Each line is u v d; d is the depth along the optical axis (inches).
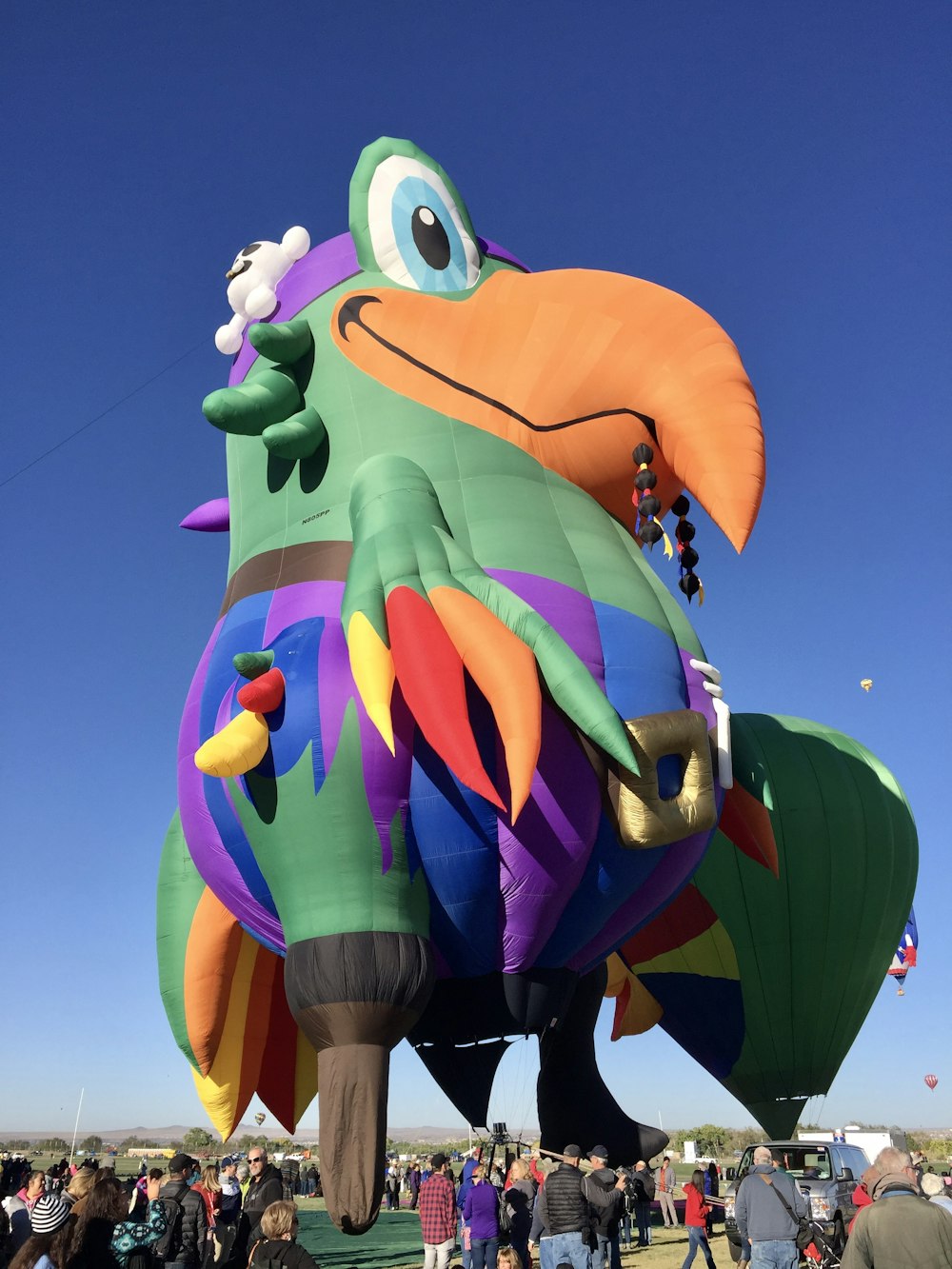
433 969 428.5
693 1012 684.1
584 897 456.8
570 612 457.7
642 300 517.0
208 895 553.9
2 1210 242.7
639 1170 661.9
